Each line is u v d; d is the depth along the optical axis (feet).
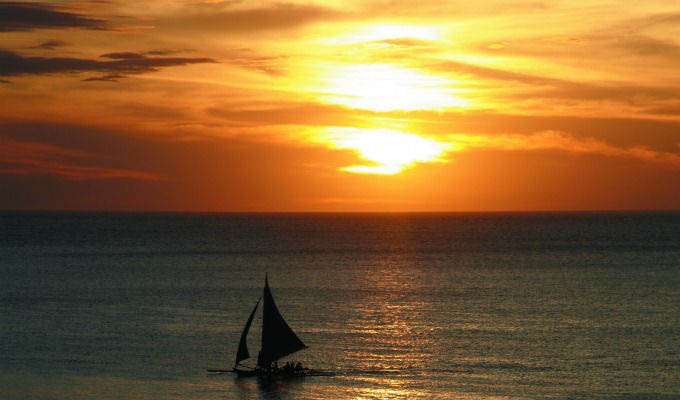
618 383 208.64
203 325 293.02
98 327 287.69
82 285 422.82
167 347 252.62
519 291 395.55
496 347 251.39
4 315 315.58
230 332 279.08
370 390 203.00
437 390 201.87
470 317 310.86
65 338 265.95
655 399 194.49
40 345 254.06
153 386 206.28
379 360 234.38
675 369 222.48
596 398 194.90
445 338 265.54
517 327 287.28
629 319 305.94
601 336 269.64
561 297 371.56
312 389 204.03
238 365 229.45
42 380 210.18
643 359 234.79
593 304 347.77
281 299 365.81
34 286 417.90
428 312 323.57
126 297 372.38
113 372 220.02
